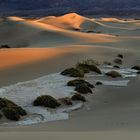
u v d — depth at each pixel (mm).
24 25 149625
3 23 156250
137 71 54250
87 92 37438
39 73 49500
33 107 31219
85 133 19719
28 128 24031
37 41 123562
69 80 43062
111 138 18047
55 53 66750
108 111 30906
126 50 81688
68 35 127375
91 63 57281
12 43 126125
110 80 45938
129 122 25250
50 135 18766
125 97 37375
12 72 49406
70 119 28125
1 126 25641
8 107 28531
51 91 37094
